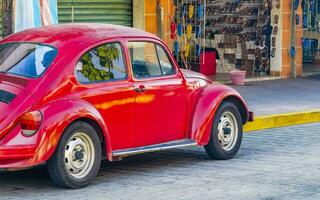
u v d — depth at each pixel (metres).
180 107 12.15
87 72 10.95
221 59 23.62
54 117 10.29
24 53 11.12
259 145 14.30
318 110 17.66
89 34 11.30
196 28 22.30
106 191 10.58
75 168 10.65
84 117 10.61
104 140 10.99
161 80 11.86
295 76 23.75
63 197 10.23
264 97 19.64
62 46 10.95
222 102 12.73
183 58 21.11
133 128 11.43
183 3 21.41
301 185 10.88
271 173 11.73
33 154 10.15
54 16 16.12
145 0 19.55
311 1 26.19
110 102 11.07
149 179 11.38
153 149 11.67
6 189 10.76
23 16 15.64
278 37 23.30
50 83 10.53
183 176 11.59
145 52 11.79
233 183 11.04
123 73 11.38
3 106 10.31
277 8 23.20
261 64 23.50
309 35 26.66
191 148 14.02
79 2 18.23
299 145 14.31
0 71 11.03
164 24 20.17
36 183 11.14
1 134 10.15
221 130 12.72
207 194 10.36
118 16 19.06
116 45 11.41
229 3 23.50
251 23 23.42
